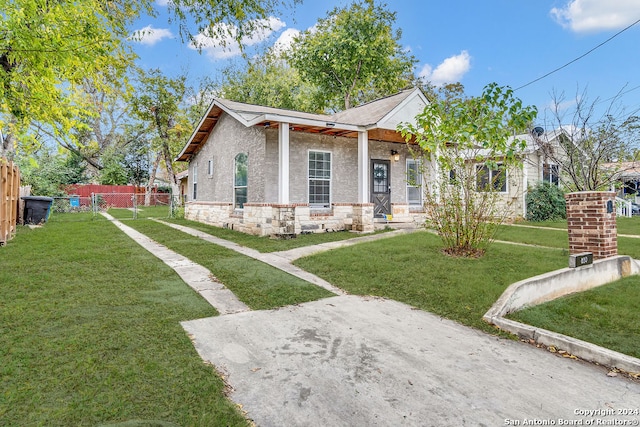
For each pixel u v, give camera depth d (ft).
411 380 8.84
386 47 71.87
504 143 20.49
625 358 9.53
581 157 28.84
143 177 99.86
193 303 14.28
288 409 7.61
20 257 20.77
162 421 7.04
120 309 13.19
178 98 63.57
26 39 17.11
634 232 34.53
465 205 21.85
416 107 37.73
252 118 33.53
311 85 83.15
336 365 9.56
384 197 41.98
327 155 38.17
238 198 39.04
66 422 6.93
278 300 15.07
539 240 28.68
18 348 9.85
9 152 44.60
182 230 37.01
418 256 21.21
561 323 12.37
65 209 63.26
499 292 14.78
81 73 24.20
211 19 20.52
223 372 9.08
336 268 19.77
